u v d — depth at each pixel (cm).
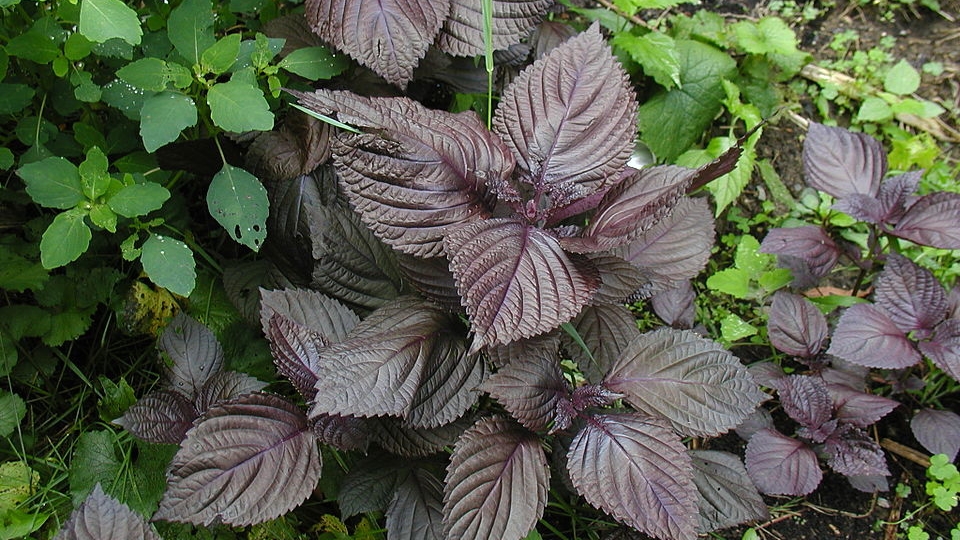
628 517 82
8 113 95
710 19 129
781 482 97
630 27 128
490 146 86
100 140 98
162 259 90
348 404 81
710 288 112
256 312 99
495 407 94
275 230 98
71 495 92
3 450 95
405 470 90
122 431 96
